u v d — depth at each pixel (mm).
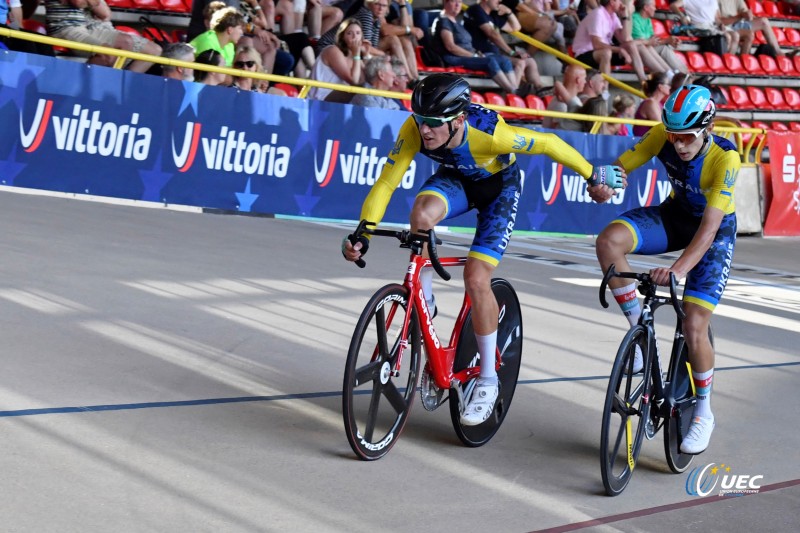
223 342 9594
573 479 7203
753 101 34312
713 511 6859
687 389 7832
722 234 7887
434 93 6910
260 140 17266
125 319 9883
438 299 12750
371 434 7082
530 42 27578
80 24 17391
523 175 20516
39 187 15367
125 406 7469
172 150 16406
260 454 6863
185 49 16719
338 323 10883
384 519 6031
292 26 22250
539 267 16625
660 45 30547
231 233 15500
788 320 14320
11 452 6309
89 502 5750
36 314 9594
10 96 14867
